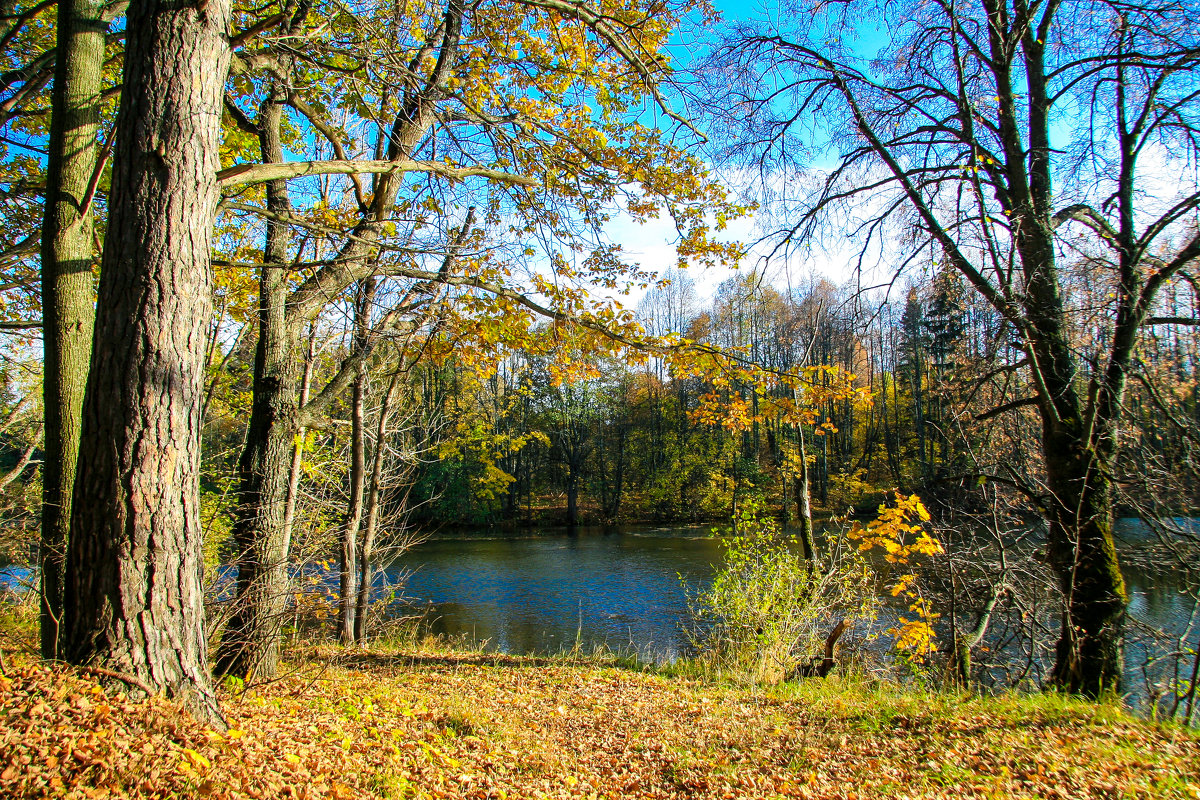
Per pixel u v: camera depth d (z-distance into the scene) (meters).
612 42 6.48
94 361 3.50
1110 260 7.29
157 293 3.53
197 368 3.72
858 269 9.45
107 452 3.43
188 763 3.08
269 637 6.27
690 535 30.66
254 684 5.61
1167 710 6.64
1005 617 8.43
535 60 7.64
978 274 7.71
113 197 3.59
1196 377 7.12
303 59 5.96
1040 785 3.99
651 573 21.02
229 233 8.09
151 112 3.62
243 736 3.74
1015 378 8.50
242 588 6.26
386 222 6.83
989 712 5.66
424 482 33.53
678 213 7.86
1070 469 7.25
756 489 31.28
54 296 4.46
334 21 6.60
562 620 15.34
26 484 9.02
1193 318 6.93
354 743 4.44
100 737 2.96
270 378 6.66
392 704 5.82
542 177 7.57
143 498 3.44
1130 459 7.45
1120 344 7.07
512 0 6.63
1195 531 6.67
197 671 3.68
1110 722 5.19
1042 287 7.49
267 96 6.97
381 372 10.91
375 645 10.60
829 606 9.08
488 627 14.77
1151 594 10.98
